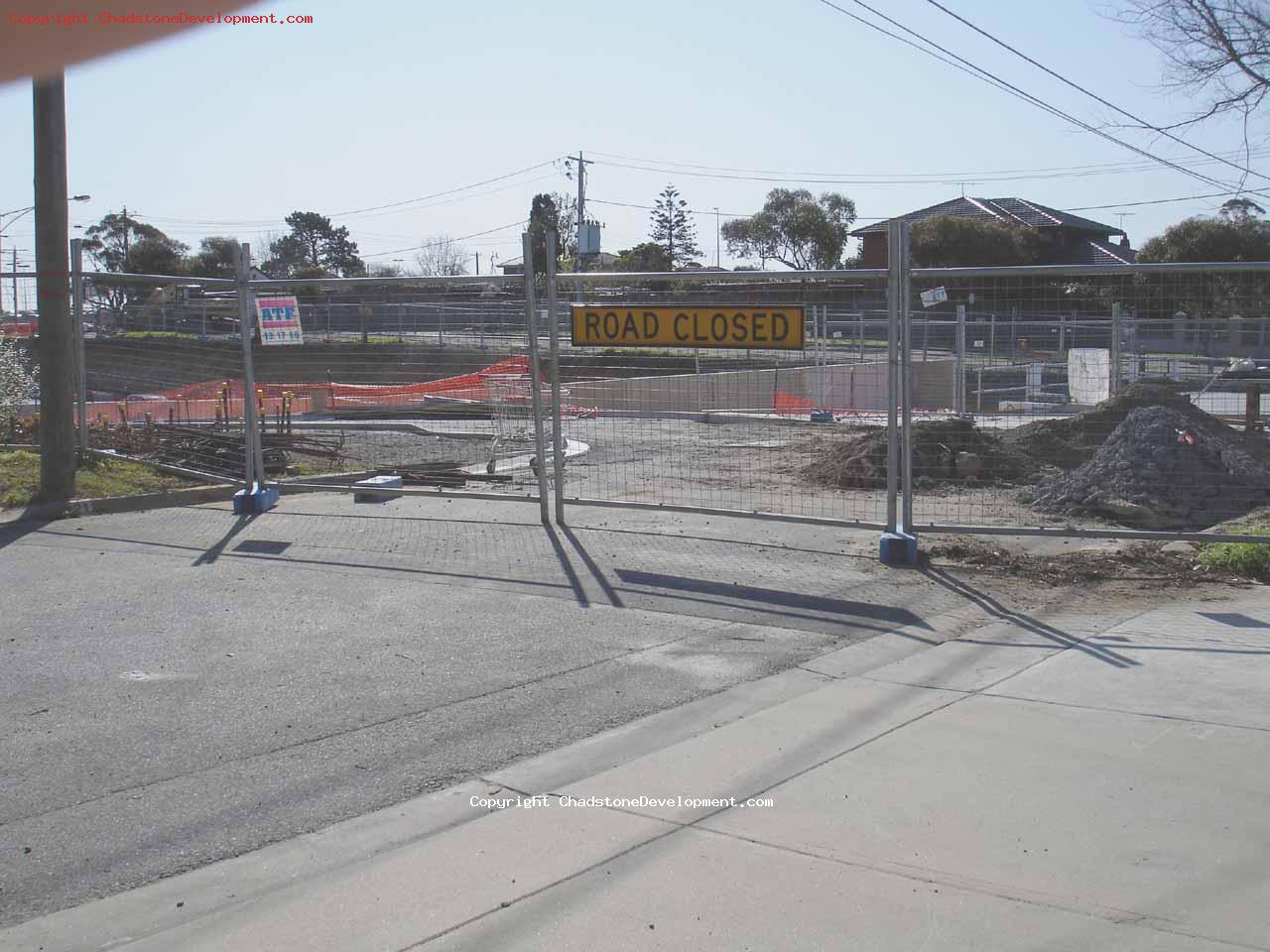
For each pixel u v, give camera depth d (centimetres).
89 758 501
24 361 1556
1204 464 1119
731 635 686
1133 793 453
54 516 1052
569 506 1107
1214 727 523
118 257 6203
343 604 754
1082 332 1936
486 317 1242
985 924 357
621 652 654
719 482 1320
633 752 507
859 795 456
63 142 1083
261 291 1305
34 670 620
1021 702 563
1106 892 376
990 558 869
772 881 388
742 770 484
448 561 871
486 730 534
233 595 777
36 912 372
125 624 709
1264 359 1098
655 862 402
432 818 442
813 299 2841
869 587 792
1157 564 855
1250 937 347
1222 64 1667
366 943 351
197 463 1288
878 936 352
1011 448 1437
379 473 1293
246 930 359
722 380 2106
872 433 1404
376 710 560
